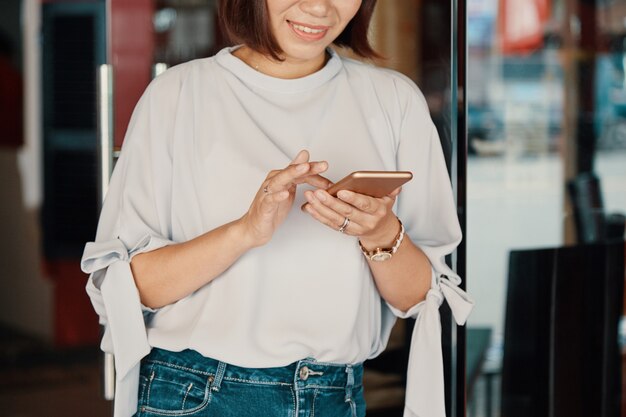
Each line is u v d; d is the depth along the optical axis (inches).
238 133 67.6
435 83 82.8
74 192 210.5
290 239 66.4
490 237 109.4
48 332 208.8
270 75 69.4
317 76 68.7
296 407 65.5
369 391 89.3
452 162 81.2
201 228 67.9
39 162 211.0
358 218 61.4
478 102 115.6
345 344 66.4
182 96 68.9
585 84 117.8
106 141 94.2
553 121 117.1
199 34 106.8
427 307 69.9
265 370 65.6
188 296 68.1
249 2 66.0
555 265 108.2
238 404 65.5
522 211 111.0
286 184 59.1
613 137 116.6
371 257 65.7
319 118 68.7
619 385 111.9
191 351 66.7
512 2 116.0
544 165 114.8
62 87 209.3
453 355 80.2
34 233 211.2
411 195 71.8
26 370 199.3
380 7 84.0
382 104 70.9
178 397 66.4
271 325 65.9
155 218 68.7
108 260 67.3
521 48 116.5
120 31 101.4
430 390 70.1
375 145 69.9
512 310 105.8
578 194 115.2
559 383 106.8
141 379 68.6
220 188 67.2
